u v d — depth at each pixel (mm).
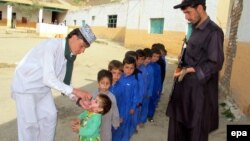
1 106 6750
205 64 3377
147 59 5289
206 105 3594
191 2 3346
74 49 3602
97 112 3562
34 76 3701
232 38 9328
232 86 8617
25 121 3783
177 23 19594
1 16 39750
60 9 43688
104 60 15781
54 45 3588
